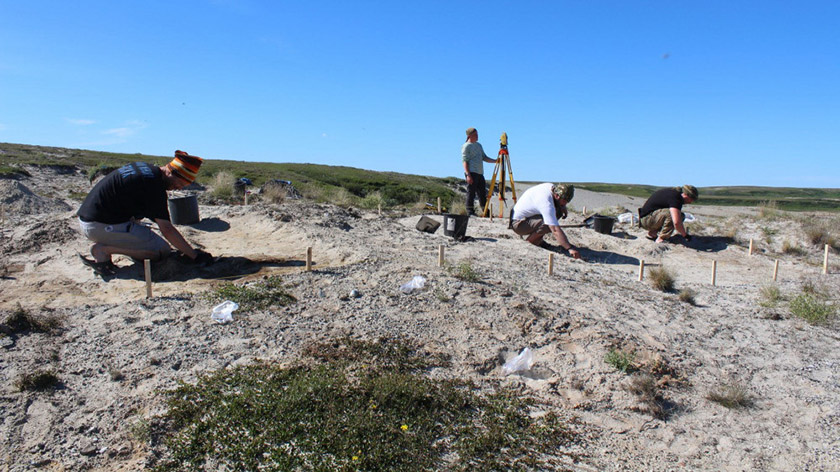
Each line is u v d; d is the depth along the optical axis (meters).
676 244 10.27
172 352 4.35
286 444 3.38
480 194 12.28
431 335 4.89
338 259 7.04
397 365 4.32
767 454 3.72
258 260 6.94
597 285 7.05
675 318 6.06
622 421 3.98
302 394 3.75
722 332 5.81
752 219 12.13
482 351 4.69
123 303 5.32
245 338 4.64
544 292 6.29
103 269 6.25
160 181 6.23
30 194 11.28
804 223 11.28
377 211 12.30
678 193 10.08
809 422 4.14
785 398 4.48
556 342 4.92
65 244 7.50
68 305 5.37
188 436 3.38
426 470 3.23
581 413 4.03
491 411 3.90
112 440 3.35
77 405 3.67
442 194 26.83
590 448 3.63
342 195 14.77
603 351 4.80
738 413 4.22
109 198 6.05
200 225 8.77
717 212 18.19
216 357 4.32
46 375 3.87
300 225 8.55
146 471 3.10
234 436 3.40
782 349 5.46
